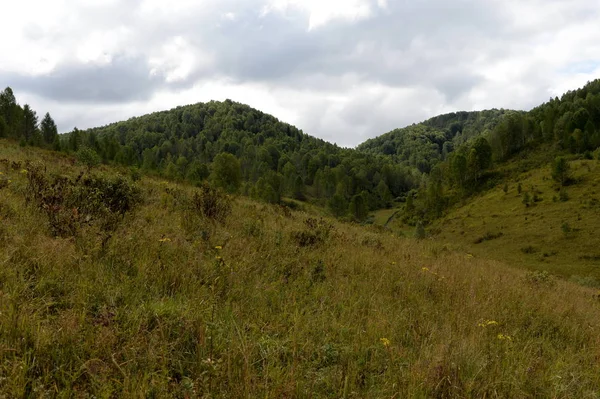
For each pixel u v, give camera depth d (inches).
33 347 114.0
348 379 134.6
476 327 208.1
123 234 227.1
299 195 5964.6
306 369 138.7
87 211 247.9
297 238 344.5
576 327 255.4
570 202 3243.1
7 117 3459.6
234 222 356.2
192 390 110.0
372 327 179.9
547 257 2544.3
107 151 3147.1
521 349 195.3
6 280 145.2
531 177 4271.7
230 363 126.0
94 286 156.3
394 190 7086.6
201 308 159.8
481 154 4849.9
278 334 162.1
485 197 4259.4
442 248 667.4
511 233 3093.0
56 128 3934.5
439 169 5974.4
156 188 463.8
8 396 95.3
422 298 249.9
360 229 716.7
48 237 195.5
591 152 4259.4
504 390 145.6
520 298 299.9
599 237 2576.3
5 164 426.3
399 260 364.2
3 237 180.4
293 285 224.8
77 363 111.4
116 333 125.6
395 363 152.5
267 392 115.3
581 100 6038.4
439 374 142.9
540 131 5442.9
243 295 192.4
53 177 345.1
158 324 137.8
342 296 217.5
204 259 225.9
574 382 160.6
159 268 190.1
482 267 497.0
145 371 112.0
